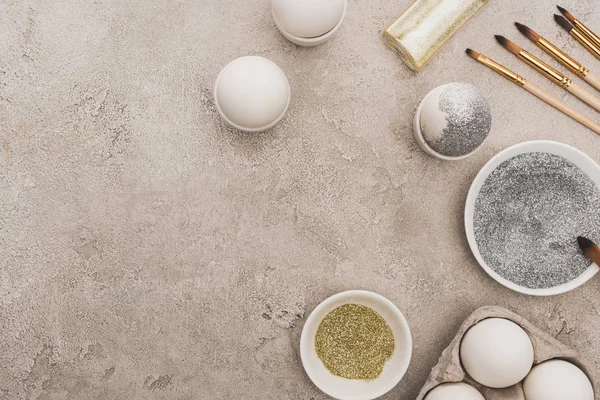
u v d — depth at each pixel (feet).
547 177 1.68
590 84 1.71
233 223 1.72
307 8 1.51
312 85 1.71
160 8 1.70
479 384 1.66
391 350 1.70
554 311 1.73
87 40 1.70
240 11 1.70
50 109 1.71
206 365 1.74
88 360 1.74
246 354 1.74
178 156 1.71
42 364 1.74
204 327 1.73
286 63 1.71
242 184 1.72
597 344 1.74
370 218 1.72
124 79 1.70
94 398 1.75
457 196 1.72
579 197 1.68
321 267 1.73
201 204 1.72
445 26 1.66
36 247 1.73
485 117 1.54
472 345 1.59
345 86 1.71
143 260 1.73
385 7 1.70
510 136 1.72
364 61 1.71
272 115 1.57
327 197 1.72
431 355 1.74
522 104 1.72
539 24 1.72
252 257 1.73
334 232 1.72
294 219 1.72
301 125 1.71
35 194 1.72
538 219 1.69
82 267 1.73
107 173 1.72
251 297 1.73
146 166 1.71
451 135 1.54
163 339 1.74
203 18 1.70
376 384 1.69
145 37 1.70
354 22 1.70
